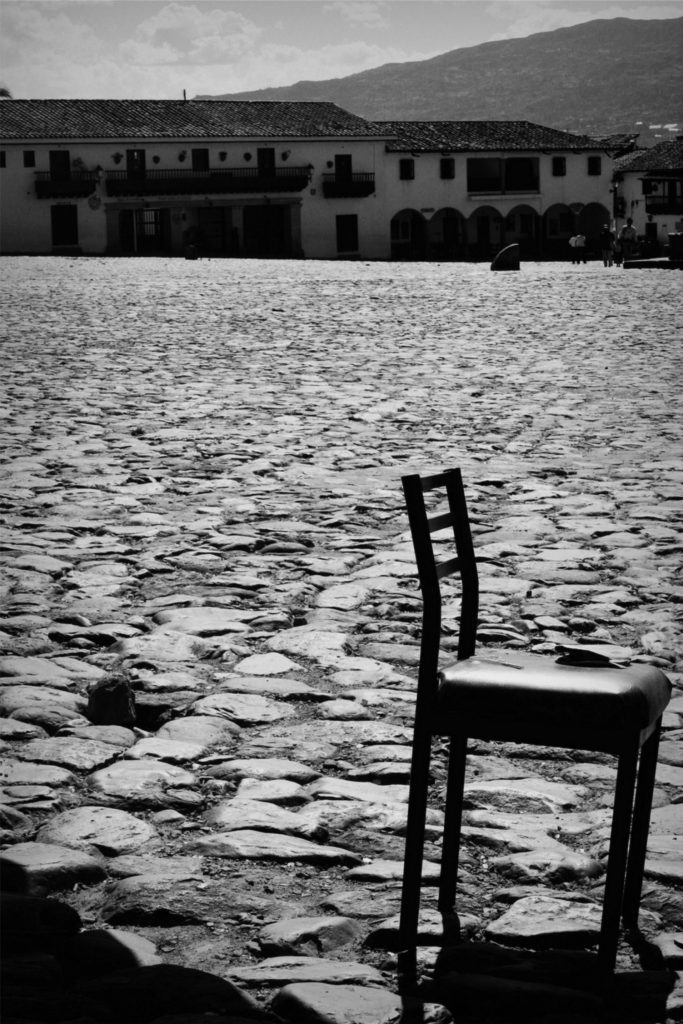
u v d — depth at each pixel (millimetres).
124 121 78250
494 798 4516
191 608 6859
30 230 76062
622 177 89188
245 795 4445
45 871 3775
